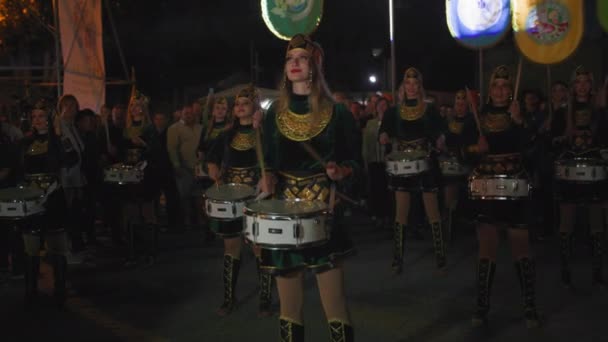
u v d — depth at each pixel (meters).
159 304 6.15
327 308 3.72
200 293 6.52
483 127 5.26
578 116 6.28
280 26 5.95
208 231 9.28
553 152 6.72
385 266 7.48
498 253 7.94
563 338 4.98
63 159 6.07
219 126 6.80
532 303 5.24
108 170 7.56
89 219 8.98
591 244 6.48
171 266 7.77
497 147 5.21
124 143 7.70
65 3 9.84
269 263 3.68
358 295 6.27
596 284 6.42
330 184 3.77
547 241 8.73
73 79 10.06
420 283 6.70
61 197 6.07
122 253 8.62
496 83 5.25
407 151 7.18
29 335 5.32
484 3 8.06
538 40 7.95
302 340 3.71
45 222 5.87
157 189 7.84
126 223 7.78
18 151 6.62
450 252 8.23
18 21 15.99
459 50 19.77
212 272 7.42
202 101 14.70
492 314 5.61
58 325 5.57
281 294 3.72
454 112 8.28
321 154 3.76
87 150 8.63
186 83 25.59
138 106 7.63
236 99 5.76
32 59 19.20
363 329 5.27
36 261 6.20
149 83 25.14
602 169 6.06
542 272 7.02
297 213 3.50
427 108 7.17
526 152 5.32
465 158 5.45
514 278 6.76
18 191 5.85
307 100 3.79
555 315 5.55
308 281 6.79
